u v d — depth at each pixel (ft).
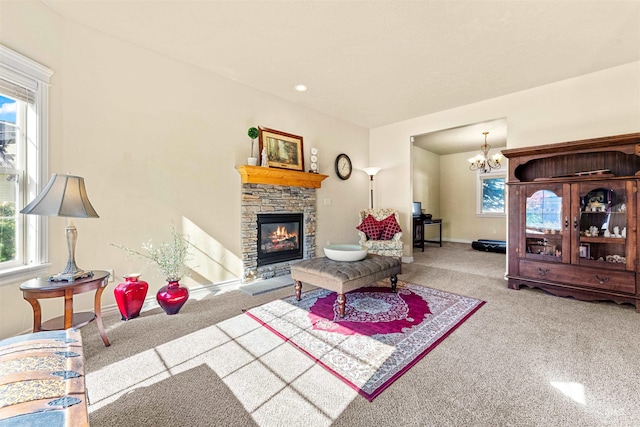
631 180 8.62
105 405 4.59
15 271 6.49
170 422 4.25
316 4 7.02
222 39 8.58
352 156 17.15
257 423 4.24
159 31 8.20
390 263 9.80
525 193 10.56
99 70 8.14
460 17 7.47
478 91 12.33
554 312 8.46
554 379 5.23
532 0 6.85
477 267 14.87
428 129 15.58
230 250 11.22
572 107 11.00
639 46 8.82
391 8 7.14
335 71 10.56
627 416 4.29
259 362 5.84
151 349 6.35
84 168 7.89
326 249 9.82
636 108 9.80
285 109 13.34
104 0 6.90
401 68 10.29
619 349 6.27
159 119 9.36
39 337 4.12
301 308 8.84
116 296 7.82
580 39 8.45
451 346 6.46
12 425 2.52
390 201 17.48
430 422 4.23
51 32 7.22
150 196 9.17
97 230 8.16
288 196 13.24
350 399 4.74
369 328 7.39
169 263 8.70
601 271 9.07
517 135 12.37
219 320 7.94
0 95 6.38
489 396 4.78
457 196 25.58
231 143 11.28
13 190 6.73
